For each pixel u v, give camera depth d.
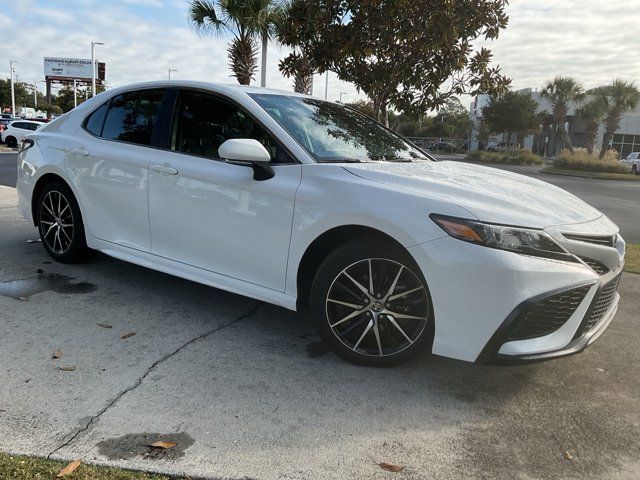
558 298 2.74
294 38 6.32
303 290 3.34
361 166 3.31
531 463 2.39
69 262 4.89
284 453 2.37
